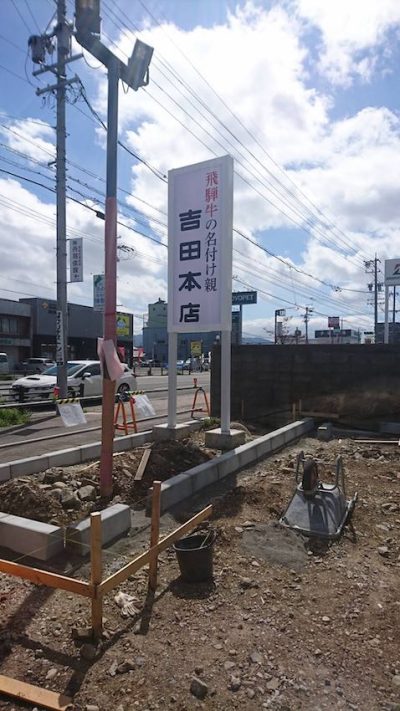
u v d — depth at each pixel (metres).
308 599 3.63
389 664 2.90
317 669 2.84
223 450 7.73
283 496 5.82
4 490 5.13
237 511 5.30
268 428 11.20
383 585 3.88
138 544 4.49
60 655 2.94
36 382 16.56
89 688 2.68
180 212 8.30
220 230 7.93
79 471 6.12
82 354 52.00
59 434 10.89
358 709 2.52
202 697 2.60
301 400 11.24
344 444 8.97
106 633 3.12
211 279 8.02
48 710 2.54
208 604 3.51
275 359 11.50
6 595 3.61
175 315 8.41
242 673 2.79
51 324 48.25
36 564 4.05
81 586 3.07
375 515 5.40
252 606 3.51
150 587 3.69
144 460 6.26
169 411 8.62
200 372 52.66
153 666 2.84
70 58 14.05
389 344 10.52
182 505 5.47
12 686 2.67
